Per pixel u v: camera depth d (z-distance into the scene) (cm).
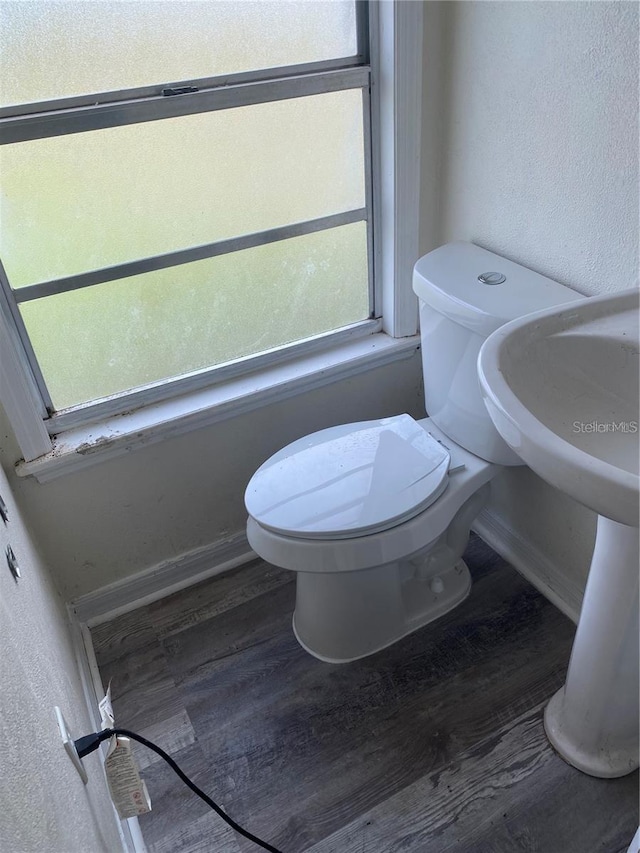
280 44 141
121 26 124
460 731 145
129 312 150
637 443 103
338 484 141
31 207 130
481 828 129
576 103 121
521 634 164
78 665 151
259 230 157
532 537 174
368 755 142
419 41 144
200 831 132
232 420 167
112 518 165
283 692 155
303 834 130
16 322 139
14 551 102
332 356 175
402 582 168
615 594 111
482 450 151
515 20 127
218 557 187
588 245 129
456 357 145
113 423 156
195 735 148
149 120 133
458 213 162
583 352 105
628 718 129
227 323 164
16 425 140
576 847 125
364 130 159
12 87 120
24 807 53
